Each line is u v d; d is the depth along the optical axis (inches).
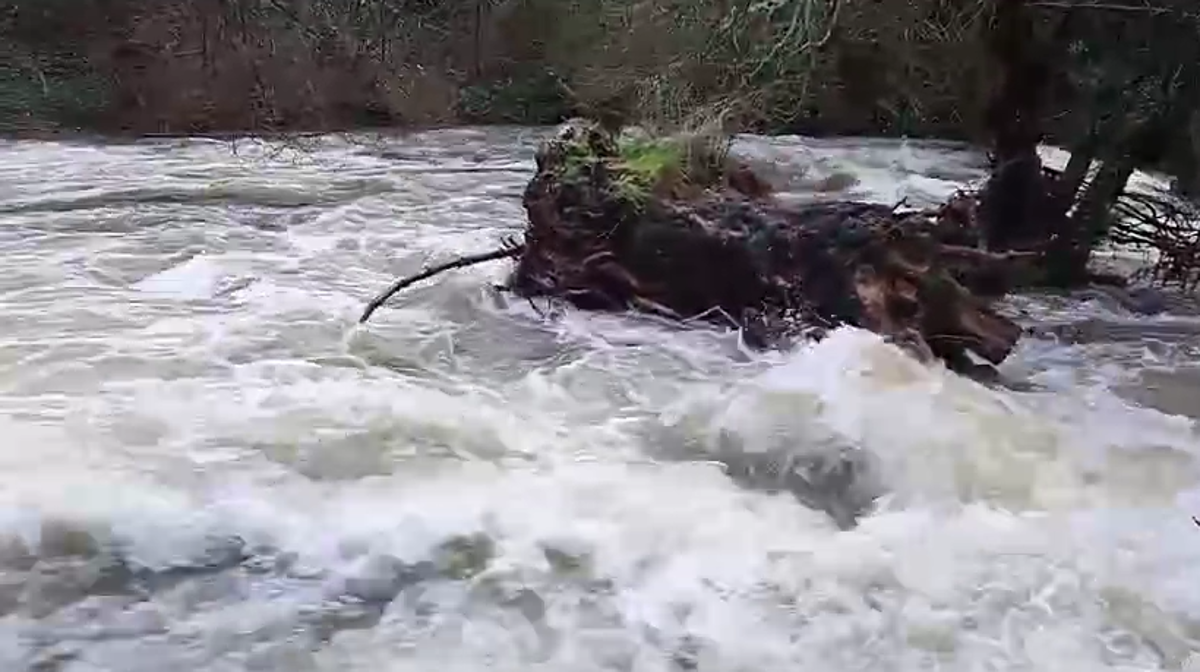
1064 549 203.5
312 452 236.4
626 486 226.2
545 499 218.8
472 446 243.8
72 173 618.2
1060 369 311.1
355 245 446.6
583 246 351.3
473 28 858.1
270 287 373.7
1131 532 210.5
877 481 231.6
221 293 365.7
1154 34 360.2
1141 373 309.6
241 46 812.6
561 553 199.5
